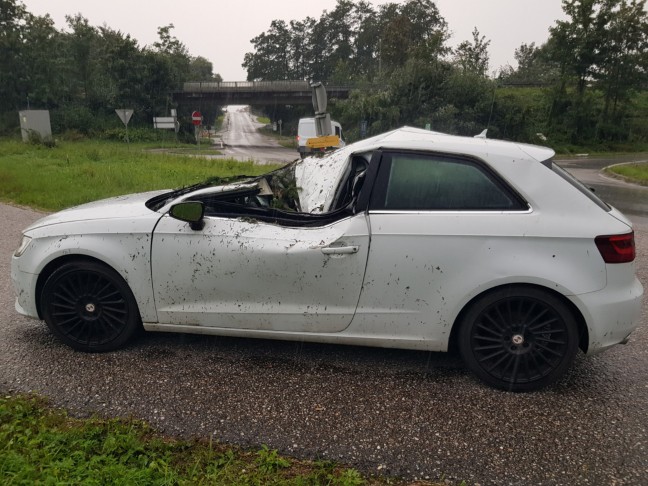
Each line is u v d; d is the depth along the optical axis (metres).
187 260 3.41
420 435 2.80
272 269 3.33
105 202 4.08
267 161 23.56
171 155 23.72
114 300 3.57
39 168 14.67
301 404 3.05
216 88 59.94
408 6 88.69
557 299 3.16
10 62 47.53
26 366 3.39
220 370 3.42
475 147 3.30
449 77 35.56
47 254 3.53
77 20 54.47
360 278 3.26
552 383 3.39
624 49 49.38
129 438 2.56
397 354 3.73
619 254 3.13
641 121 53.00
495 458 2.63
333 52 106.25
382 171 3.32
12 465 2.25
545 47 54.28
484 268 3.15
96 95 54.88
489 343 3.29
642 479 2.50
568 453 2.68
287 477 2.42
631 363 3.71
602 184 18.78
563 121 50.66
